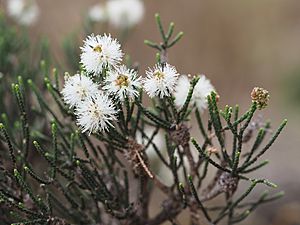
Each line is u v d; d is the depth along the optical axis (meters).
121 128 0.17
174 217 0.19
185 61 0.65
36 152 0.23
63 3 0.55
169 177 0.26
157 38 0.62
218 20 0.66
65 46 0.26
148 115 0.16
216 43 0.66
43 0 0.54
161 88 0.16
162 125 0.17
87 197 0.20
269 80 0.71
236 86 0.68
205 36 0.66
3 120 0.19
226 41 0.66
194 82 0.16
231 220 0.19
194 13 0.65
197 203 0.18
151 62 0.60
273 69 0.71
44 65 0.21
